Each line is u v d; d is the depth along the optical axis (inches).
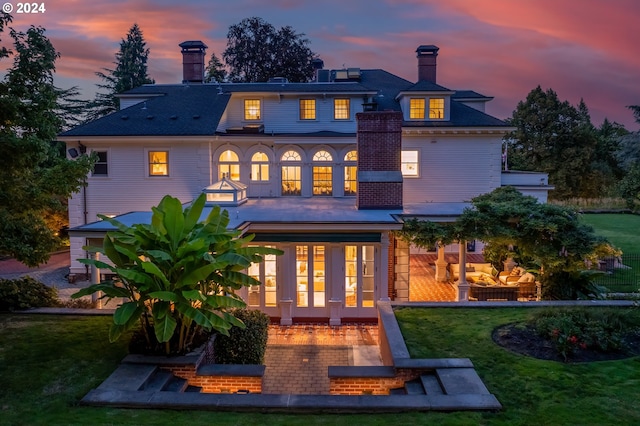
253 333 422.9
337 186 941.2
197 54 1187.3
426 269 925.2
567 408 293.6
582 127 2073.1
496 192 795.4
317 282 611.8
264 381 433.7
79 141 928.3
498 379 336.5
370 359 487.8
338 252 605.0
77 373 346.0
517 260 792.9
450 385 322.7
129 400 299.7
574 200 1932.8
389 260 693.3
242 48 1830.7
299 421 280.2
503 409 293.7
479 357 376.8
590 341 385.7
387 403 297.6
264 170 946.1
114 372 341.7
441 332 436.1
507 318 474.0
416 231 616.1
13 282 522.0
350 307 611.2
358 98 1011.3
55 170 488.1
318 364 475.2
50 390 319.3
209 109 993.5
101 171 943.0
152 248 366.0
